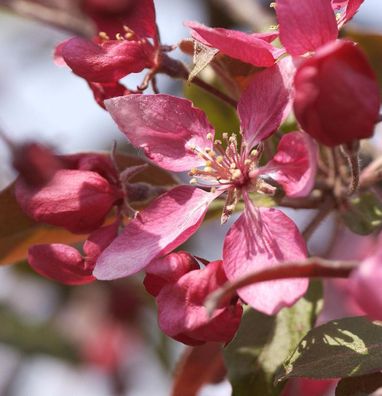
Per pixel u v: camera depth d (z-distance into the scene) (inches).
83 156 12.0
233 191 11.6
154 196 11.9
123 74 11.9
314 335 11.2
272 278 10.2
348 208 12.3
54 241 13.0
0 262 13.0
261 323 11.9
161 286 11.2
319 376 11.0
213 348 12.9
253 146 11.6
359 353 11.1
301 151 11.1
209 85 12.3
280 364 11.7
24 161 11.5
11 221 12.8
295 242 11.1
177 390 13.1
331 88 10.6
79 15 11.8
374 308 9.9
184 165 11.7
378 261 9.9
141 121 11.7
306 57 11.3
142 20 12.0
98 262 11.3
